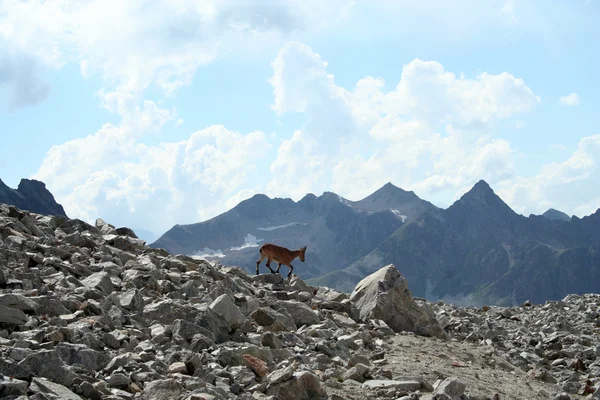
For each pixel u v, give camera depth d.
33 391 8.23
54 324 11.48
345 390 11.31
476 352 19.73
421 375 13.79
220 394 9.45
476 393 13.05
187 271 21.33
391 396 11.40
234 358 11.55
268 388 10.40
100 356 10.23
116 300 14.00
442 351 18.27
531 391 15.29
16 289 13.31
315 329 16.52
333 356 14.48
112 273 17.75
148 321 13.80
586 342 24.75
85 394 8.63
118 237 23.03
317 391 10.70
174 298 16.45
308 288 24.44
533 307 37.41
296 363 12.26
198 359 10.71
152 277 17.09
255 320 16.23
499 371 17.69
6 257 16.02
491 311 34.00
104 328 12.13
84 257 18.78
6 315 11.01
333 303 21.52
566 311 34.62
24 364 8.81
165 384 9.30
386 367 14.00
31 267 16.34
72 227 23.64
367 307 21.75
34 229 20.92
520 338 25.19
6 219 20.33
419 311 21.73
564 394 14.89
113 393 8.92
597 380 18.09
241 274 24.33
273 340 13.78
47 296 12.62
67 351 9.91
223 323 14.02
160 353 11.41
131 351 11.45
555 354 22.39
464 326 25.59
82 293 14.15
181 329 12.77
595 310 34.81
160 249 24.44
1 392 7.96
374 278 22.89
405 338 19.50
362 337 17.14
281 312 17.81
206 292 17.92
